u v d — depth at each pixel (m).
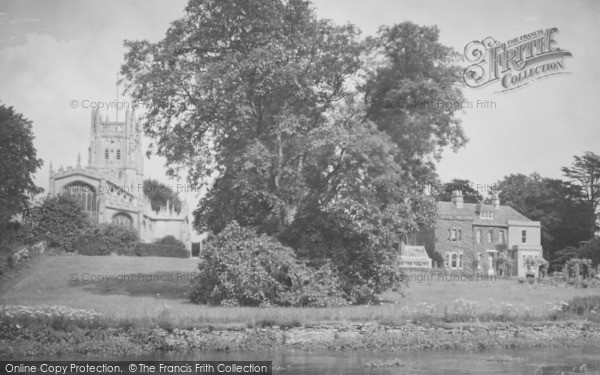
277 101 31.42
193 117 30.80
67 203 65.12
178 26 31.25
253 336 18.91
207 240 29.61
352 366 16.52
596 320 23.30
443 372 15.89
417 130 32.81
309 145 28.61
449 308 24.44
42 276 39.25
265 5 30.05
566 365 17.17
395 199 30.81
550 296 34.41
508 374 15.70
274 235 30.42
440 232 73.31
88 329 18.20
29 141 45.56
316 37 30.94
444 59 33.16
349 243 30.11
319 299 27.45
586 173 81.75
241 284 26.97
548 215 81.81
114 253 68.88
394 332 20.34
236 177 29.34
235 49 31.02
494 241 75.88
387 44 32.75
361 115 32.00
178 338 18.38
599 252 68.38
